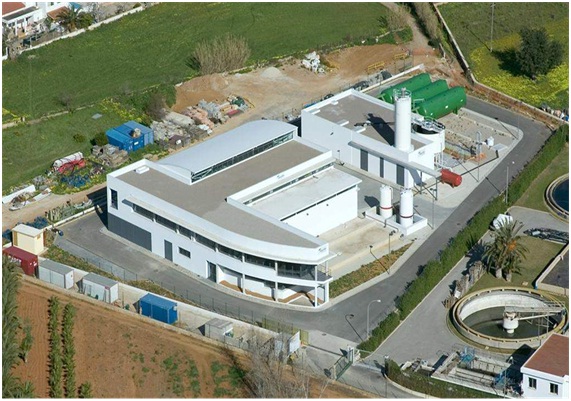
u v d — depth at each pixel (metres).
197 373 196.50
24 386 190.88
